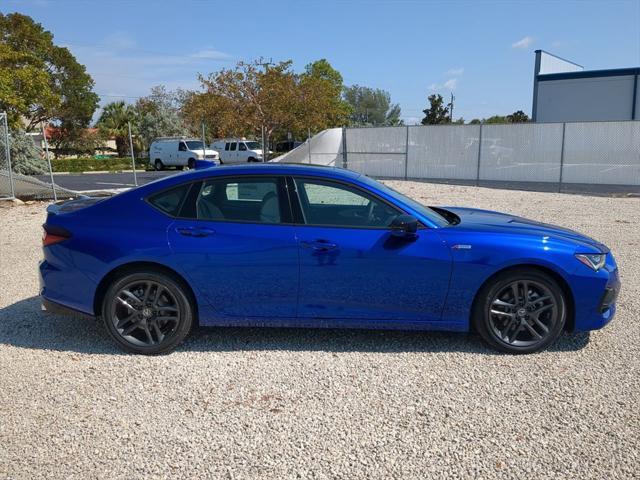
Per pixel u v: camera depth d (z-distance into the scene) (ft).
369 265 13.43
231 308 13.85
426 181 74.43
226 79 76.28
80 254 13.76
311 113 79.92
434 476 8.96
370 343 14.53
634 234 30.60
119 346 14.23
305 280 13.56
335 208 14.01
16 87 93.71
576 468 9.15
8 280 21.04
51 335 15.23
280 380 12.39
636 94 85.71
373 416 10.82
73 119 175.01
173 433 10.28
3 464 9.34
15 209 42.63
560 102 92.89
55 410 11.15
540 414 10.87
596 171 70.23
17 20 147.54
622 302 17.88
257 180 14.08
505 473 9.03
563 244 13.69
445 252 13.43
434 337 14.98
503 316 13.73
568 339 14.80
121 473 9.11
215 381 12.37
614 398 11.49
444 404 11.28
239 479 8.93
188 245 13.56
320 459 9.44
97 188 69.72
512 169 74.64
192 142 113.80
